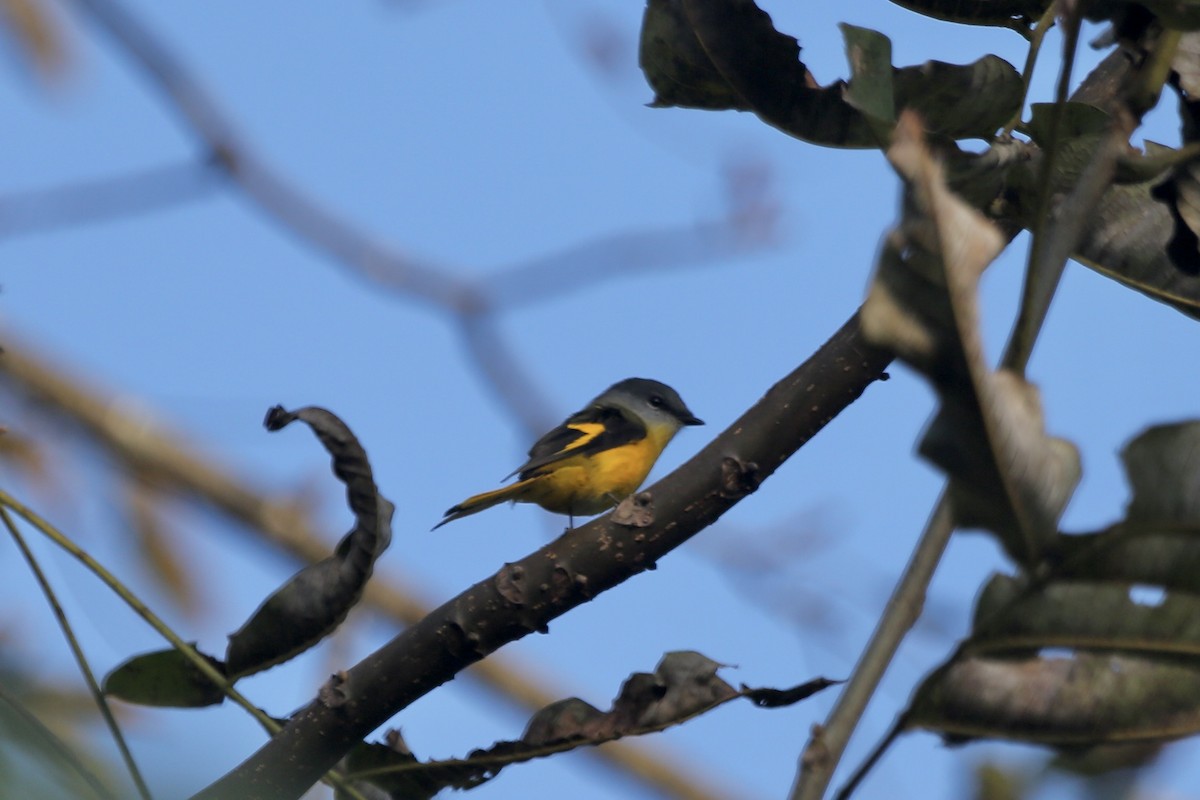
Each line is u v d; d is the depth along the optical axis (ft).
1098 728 11.46
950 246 9.86
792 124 17.99
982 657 11.65
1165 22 13.65
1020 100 16.12
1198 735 11.28
